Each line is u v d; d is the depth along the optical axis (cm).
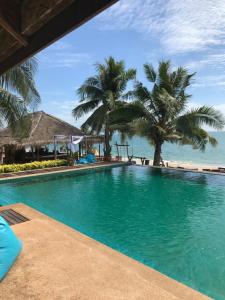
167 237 630
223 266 489
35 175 1345
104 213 821
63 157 2125
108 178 1405
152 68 1752
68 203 935
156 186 1212
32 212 605
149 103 1778
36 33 222
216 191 1113
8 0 211
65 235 439
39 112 2131
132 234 650
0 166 1396
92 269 330
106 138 2078
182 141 1748
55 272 320
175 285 323
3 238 334
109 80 2067
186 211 842
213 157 4194
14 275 312
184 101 1716
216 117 1548
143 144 8275
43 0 190
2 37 249
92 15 167
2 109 1231
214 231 671
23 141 1777
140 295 280
